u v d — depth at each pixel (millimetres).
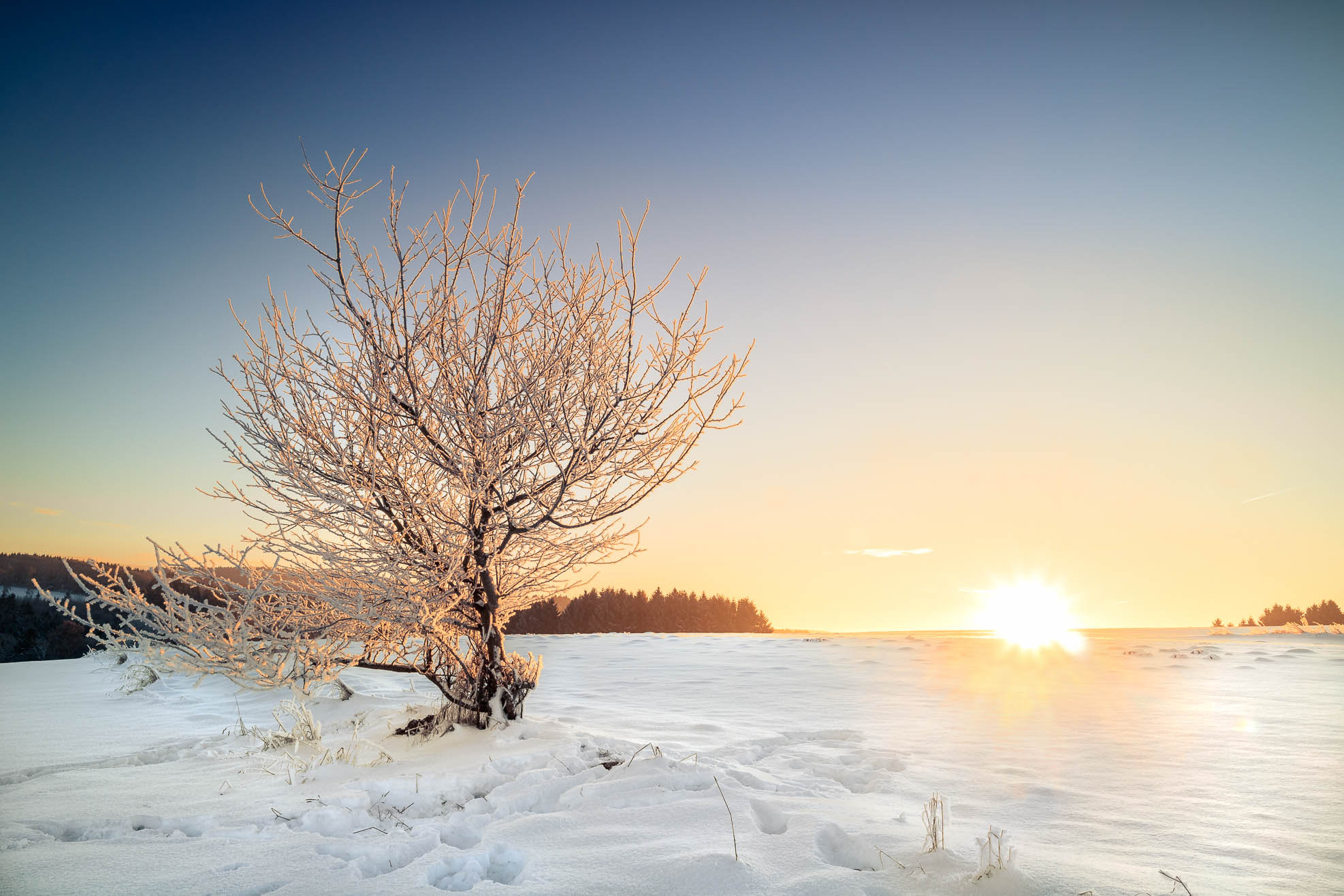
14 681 11148
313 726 5609
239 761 5211
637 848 3154
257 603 5184
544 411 4945
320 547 5023
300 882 2895
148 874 2982
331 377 4977
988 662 12250
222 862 3111
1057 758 4961
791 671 11078
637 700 8023
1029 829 3471
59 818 3783
